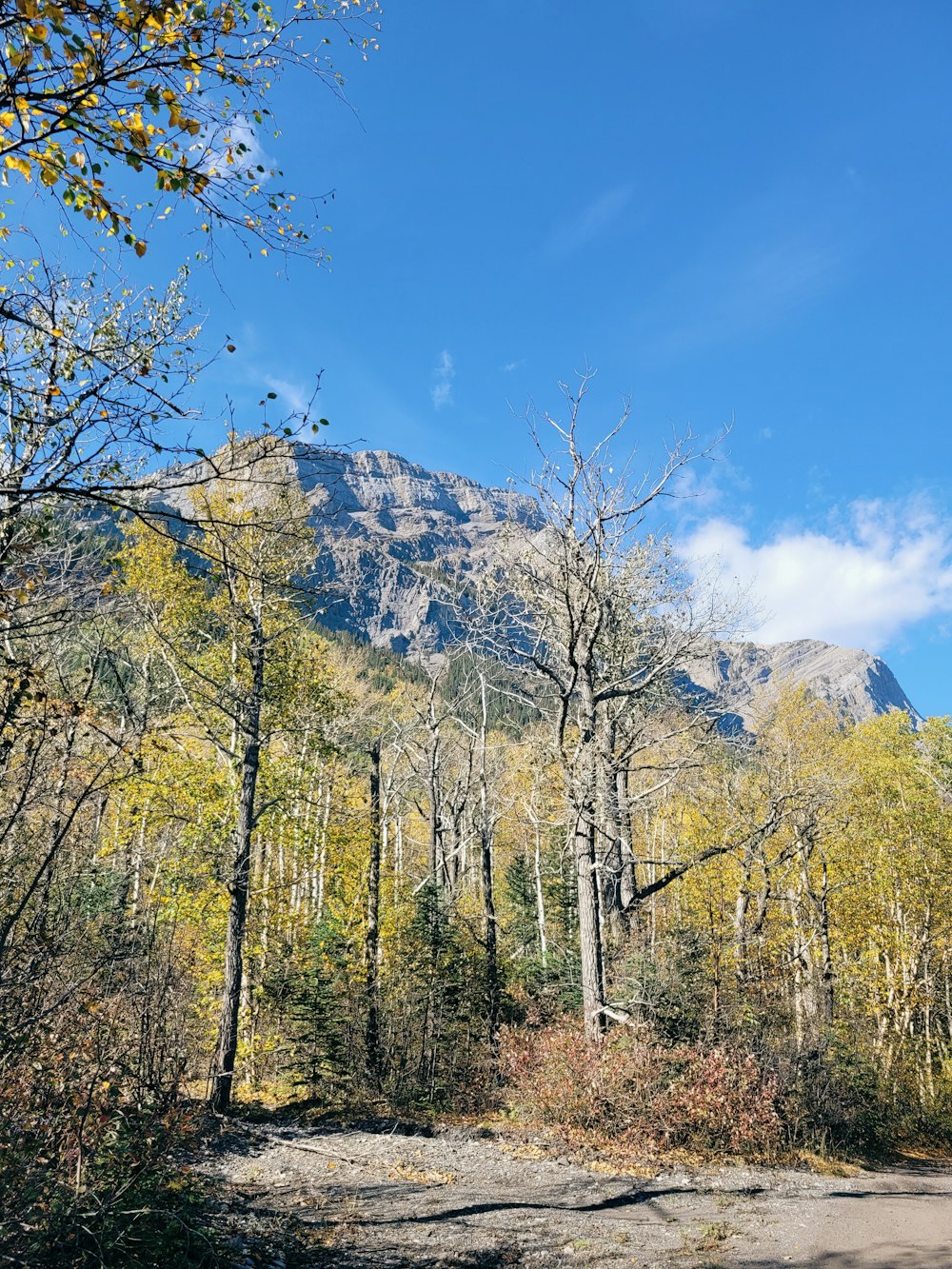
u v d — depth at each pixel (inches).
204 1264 257.4
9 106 163.8
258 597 575.5
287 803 709.9
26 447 211.0
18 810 248.4
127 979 319.3
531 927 1215.6
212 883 640.4
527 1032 755.4
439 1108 726.5
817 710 1039.6
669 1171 504.7
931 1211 434.9
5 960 247.9
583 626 695.1
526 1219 372.5
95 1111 251.0
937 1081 1069.8
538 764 771.4
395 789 1107.9
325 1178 434.3
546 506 670.5
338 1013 784.3
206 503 215.2
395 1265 301.4
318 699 757.3
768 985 795.4
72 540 251.3
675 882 979.3
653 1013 664.4
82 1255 222.5
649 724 768.9
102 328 244.4
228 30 175.5
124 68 167.8
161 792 596.1
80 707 253.3
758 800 868.6
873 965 1065.5
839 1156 632.4
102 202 176.2
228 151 188.9
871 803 1095.6
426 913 887.1
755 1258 323.9
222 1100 569.0
